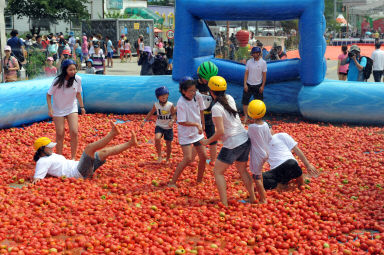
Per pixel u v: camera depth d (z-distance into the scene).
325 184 7.04
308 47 11.70
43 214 5.61
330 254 4.70
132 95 12.87
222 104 5.75
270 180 6.74
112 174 7.42
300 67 12.09
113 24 33.31
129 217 5.58
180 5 12.30
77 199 6.18
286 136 6.88
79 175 6.98
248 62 11.62
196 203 6.20
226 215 5.72
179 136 6.77
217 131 5.71
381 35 48.84
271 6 11.69
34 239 4.93
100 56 18.16
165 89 7.79
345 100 11.60
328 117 11.93
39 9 29.52
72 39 25.83
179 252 4.67
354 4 45.06
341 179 7.27
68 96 7.87
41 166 6.82
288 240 5.05
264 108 5.80
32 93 11.48
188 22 12.34
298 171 6.68
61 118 7.95
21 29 29.11
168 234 5.19
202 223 5.54
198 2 12.16
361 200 6.32
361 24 50.56
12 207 5.80
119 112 13.19
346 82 11.95
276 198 6.41
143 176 7.35
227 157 5.89
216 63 12.90
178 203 6.21
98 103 13.07
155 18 48.09
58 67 15.80
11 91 10.91
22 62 15.02
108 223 5.40
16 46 14.93
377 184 6.88
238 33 17.80
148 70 16.28
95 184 6.85
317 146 9.38
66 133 10.30
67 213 5.72
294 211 5.86
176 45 12.54
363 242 5.00
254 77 11.60
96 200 6.20
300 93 12.05
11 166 7.84
